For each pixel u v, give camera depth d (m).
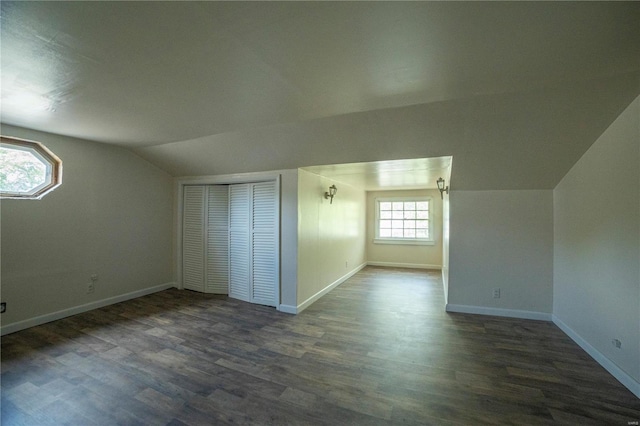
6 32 1.36
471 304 3.70
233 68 1.70
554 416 1.80
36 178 3.26
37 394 2.01
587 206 2.68
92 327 3.16
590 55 1.54
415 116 2.46
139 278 4.29
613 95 2.02
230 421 1.76
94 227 3.73
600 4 1.15
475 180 3.43
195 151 3.73
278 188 3.83
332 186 4.74
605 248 2.41
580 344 2.75
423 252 6.81
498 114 2.33
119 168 4.00
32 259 3.17
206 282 4.50
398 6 1.17
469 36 1.37
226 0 1.13
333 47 1.47
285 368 2.35
